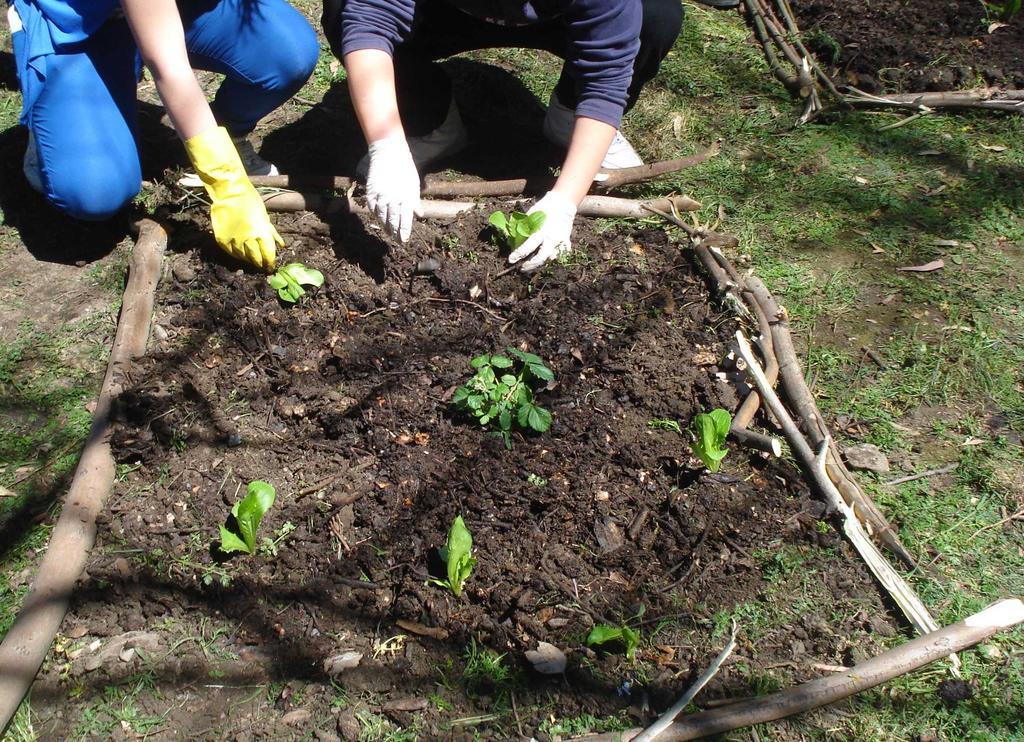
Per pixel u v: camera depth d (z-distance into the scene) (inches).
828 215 132.1
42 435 100.0
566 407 102.1
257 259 112.3
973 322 115.7
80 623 83.6
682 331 111.6
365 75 104.6
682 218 128.7
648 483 95.3
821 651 83.4
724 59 162.7
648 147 143.4
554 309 112.9
